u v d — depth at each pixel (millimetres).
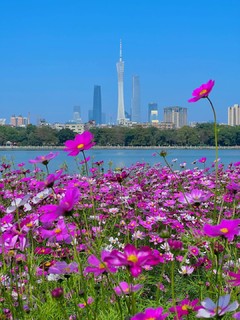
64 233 1713
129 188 3303
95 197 3057
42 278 1875
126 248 1188
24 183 3648
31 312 1715
